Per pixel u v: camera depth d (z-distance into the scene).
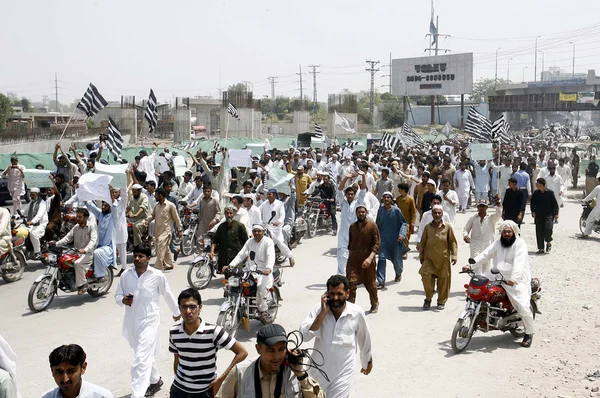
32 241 13.95
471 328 8.28
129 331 6.87
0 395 4.24
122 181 12.67
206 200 13.72
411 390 6.93
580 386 7.02
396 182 20.14
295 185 19.08
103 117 70.88
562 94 80.06
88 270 11.02
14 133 36.59
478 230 11.13
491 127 24.38
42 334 9.09
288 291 11.45
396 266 12.22
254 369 4.17
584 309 10.23
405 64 77.31
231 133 52.81
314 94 118.56
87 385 3.94
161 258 13.09
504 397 6.74
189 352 5.10
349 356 5.35
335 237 17.81
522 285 8.48
